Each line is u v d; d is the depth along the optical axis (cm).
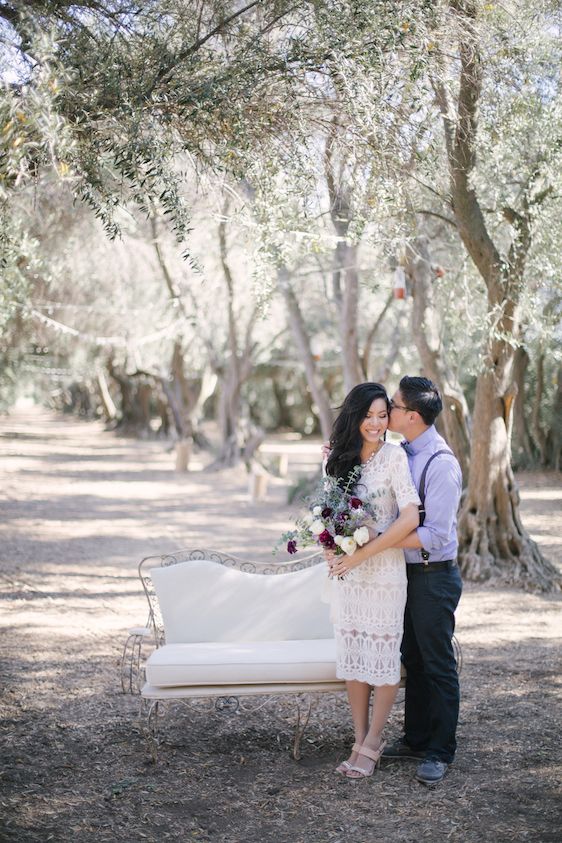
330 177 510
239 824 357
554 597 850
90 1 428
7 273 586
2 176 337
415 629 408
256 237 554
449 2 482
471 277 855
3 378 2412
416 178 536
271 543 1194
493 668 590
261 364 3575
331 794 386
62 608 786
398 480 397
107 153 470
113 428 4225
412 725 431
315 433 4459
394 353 1599
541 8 542
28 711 491
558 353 828
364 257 1325
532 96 577
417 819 361
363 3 414
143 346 2456
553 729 464
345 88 420
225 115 406
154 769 412
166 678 408
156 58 425
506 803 374
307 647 440
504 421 911
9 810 362
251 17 460
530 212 699
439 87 516
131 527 1357
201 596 478
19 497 1733
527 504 1642
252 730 466
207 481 2109
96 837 342
